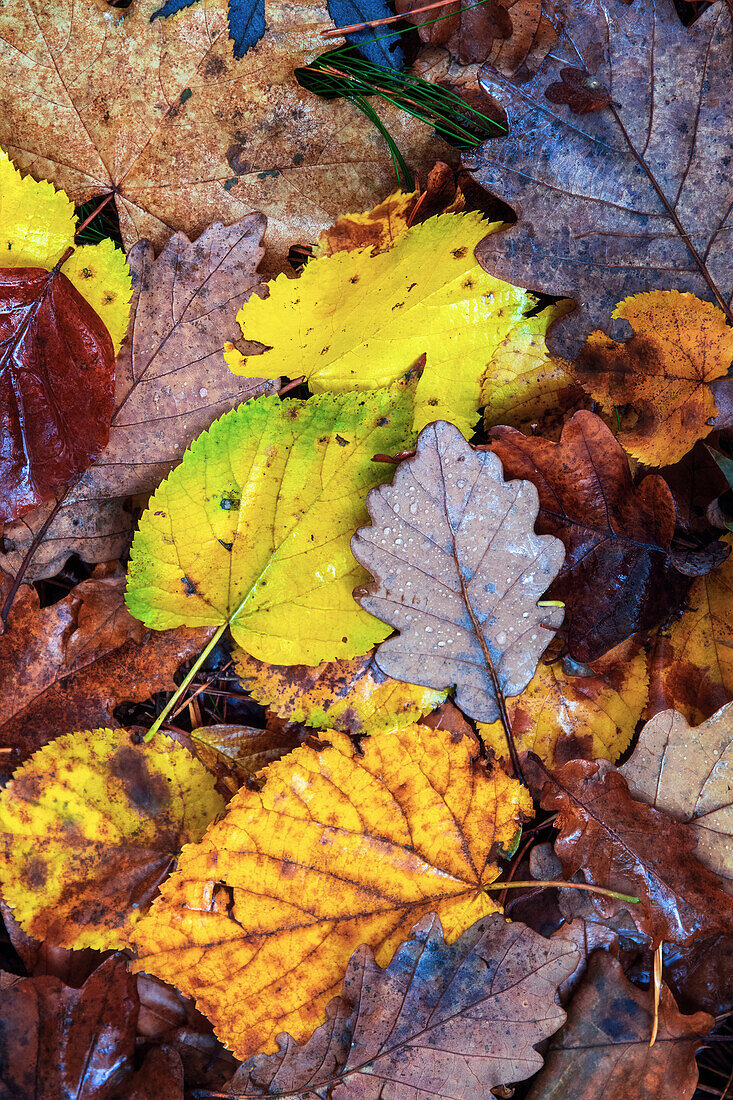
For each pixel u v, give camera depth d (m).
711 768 0.79
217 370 0.79
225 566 0.79
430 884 0.78
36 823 0.78
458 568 0.78
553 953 0.77
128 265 0.79
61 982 0.78
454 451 0.77
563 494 0.79
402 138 0.80
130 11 0.78
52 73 0.79
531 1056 0.77
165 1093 0.78
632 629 0.80
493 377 0.81
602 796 0.79
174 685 0.80
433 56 0.80
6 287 0.78
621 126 0.79
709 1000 0.79
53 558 0.80
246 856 0.77
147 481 0.80
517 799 0.79
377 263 0.79
